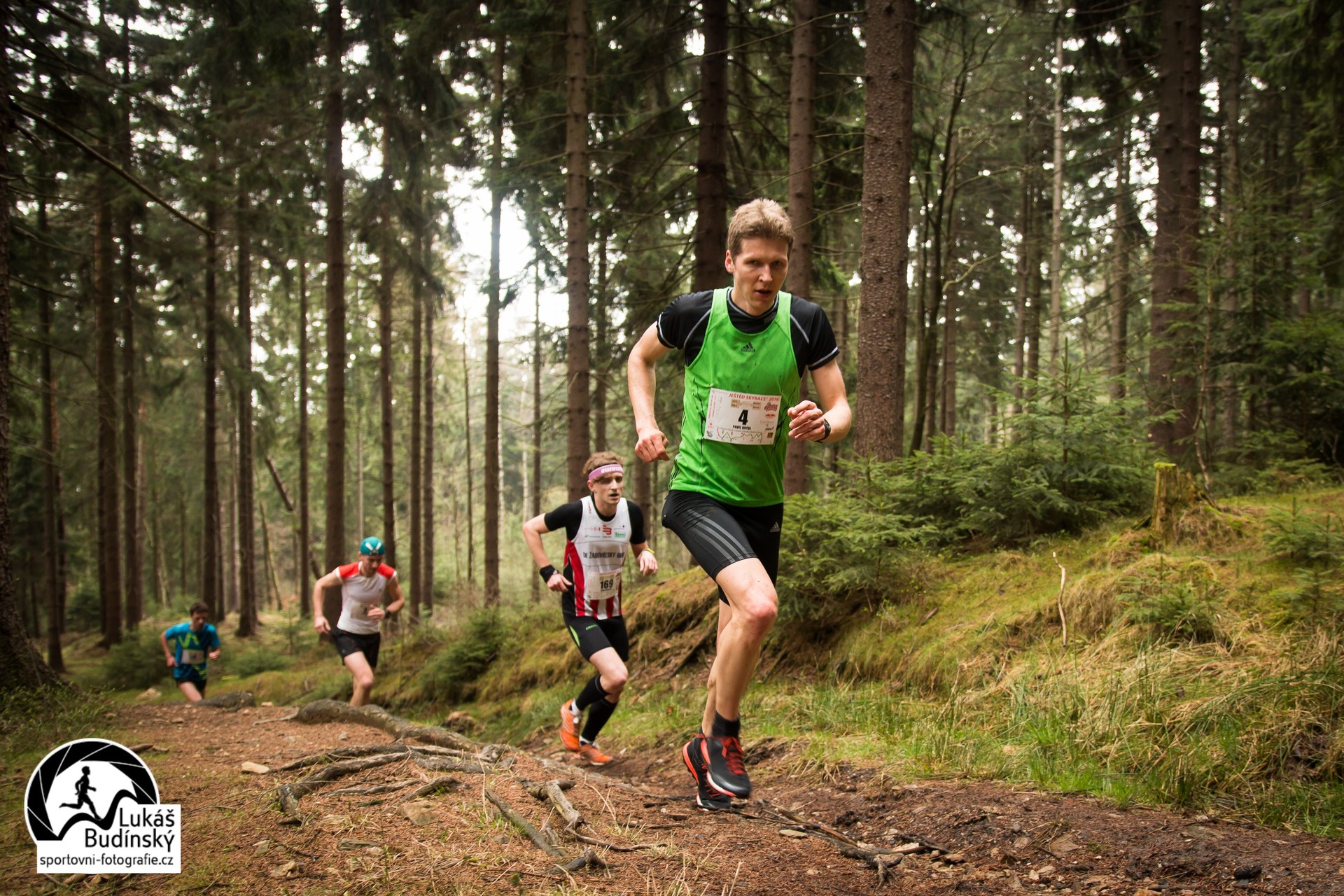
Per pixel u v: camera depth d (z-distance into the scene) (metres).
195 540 31.91
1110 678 3.51
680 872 2.27
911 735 3.81
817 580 5.44
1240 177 7.64
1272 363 7.06
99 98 9.77
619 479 4.80
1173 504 4.67
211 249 17.33
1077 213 16.58
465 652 9.19
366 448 35.97
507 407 42.06
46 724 4.80
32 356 11.88
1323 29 8.80
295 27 12.54
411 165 14.55
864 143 7.45
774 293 2.49
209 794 2.87
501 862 2.22
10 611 5.85
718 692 2.63
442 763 3.21
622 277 12.02
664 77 11.19
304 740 4.32
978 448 6.01
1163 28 9.83
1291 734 2.90
